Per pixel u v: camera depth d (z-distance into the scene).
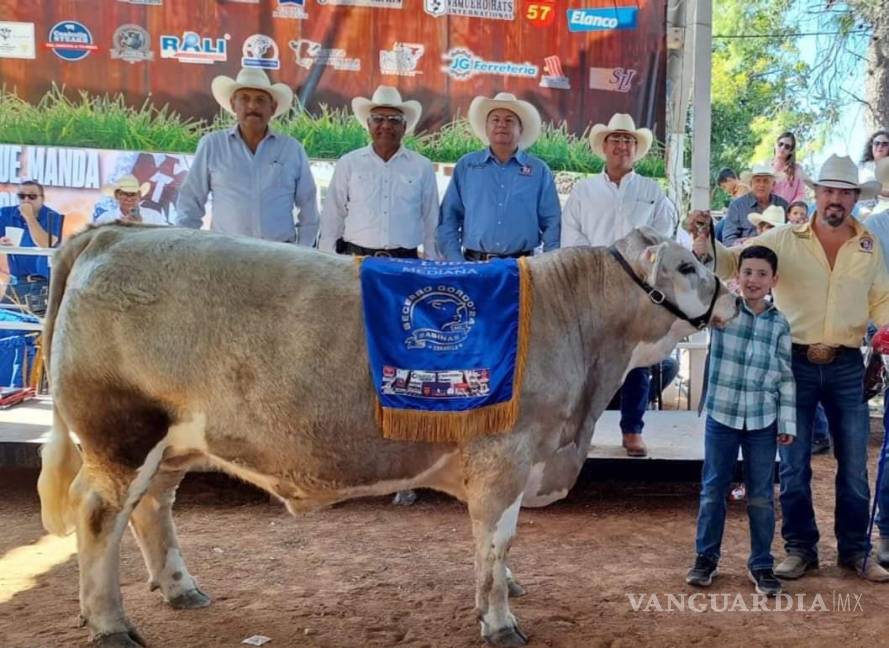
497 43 9.01
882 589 5.21
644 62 9.07
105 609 4.20
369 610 4.76
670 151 9.20
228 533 6.22
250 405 4.12
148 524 4.71
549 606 4.84
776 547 5.99
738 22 23.91
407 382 4.07
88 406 4.20
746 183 11.59
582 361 4.47
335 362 4.11
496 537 4.22
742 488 7.10
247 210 6.49
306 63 8.94
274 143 6.60
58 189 8.93
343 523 6.51
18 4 8.66
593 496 7.32
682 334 4.66
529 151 9.09
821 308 5.32
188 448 4.30
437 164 9.09
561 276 4.50
